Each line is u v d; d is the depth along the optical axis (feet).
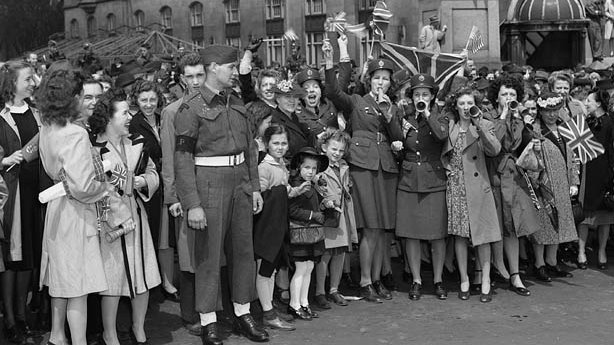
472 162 24.91
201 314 20.63
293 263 23.79
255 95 27.61
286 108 24.76
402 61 33.30
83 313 18.49
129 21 156.04
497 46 66.03
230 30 137.59
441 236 25.12
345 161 25.07
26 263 20.45
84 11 165.27
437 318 23.22
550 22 81.61
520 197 25.91
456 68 32.45
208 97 20.31
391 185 25.48
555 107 27.78
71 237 18.22
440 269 25.82
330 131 24.30
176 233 22.24
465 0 65.62
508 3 91.09
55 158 18.02
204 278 20.27
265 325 22.31
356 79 36.55
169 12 149.59
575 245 31.24
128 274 19.44
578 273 29.07
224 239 20.93
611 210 29.27
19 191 20.39
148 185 20.15
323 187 23.24
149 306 24.90
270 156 22.45
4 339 21.13
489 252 25.31
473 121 24.80
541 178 27.12
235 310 21.42
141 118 24.22
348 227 24.61
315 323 22.77
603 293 26.08
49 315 22.00
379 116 25.26
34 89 21.39
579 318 23.11
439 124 24.53
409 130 25.22
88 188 17.85
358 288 26.96
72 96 18.12
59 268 18.19
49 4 199.31
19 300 21.17
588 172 29.19
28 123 21.15
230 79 20.35
